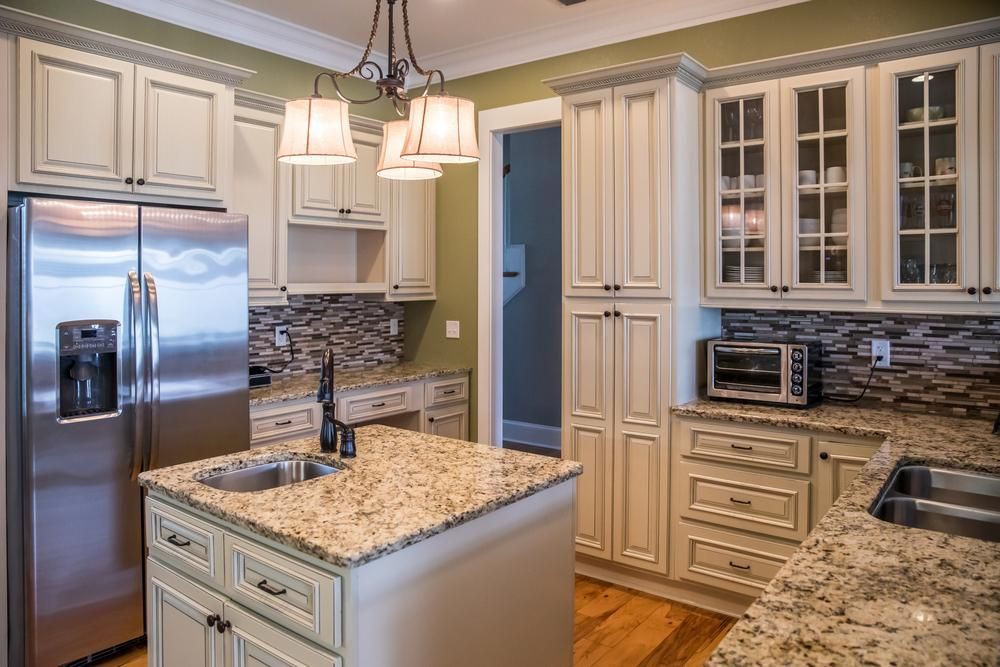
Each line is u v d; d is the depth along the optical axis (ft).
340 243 14.11
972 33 8.53
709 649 9.20
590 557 11.35
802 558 4.43
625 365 10.71
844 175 9.67
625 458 10.78
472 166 14.19
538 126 13.32
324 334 13.87
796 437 9.32
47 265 8.23
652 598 10.69
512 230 19.98
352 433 7.36
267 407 10.94
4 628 8.54
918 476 7.26
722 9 11.13
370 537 5.04
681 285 10.34
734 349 10.45
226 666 5.76
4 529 8.45
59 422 8.43
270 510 5.62
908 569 4.24
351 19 12.26
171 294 9.25
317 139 6.52
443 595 5.53
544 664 6.71
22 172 8.39
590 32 12.40
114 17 10.73
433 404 13.80
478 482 6.43
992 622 3.52
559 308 19.20
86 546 8.77
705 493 10.09
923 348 10.02
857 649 3.25
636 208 10.49
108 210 8.67
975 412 9.63
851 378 10.59
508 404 20.35
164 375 9.18
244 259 10.05
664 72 10.09
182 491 6.13
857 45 9.23
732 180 10.60
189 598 6.15
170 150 9.72
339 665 4.90
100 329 8.65
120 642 9.18
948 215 8.93
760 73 10.13
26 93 8.39
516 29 12.71
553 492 6.75
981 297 8.66
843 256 9.71
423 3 11.57
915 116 9.10
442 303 14.83
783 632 3.43
